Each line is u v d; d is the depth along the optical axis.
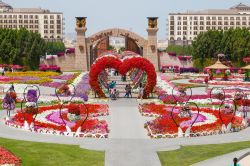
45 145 37.41
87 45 160.62
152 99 72.56
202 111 55.19
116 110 60.25
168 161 32.97
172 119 46.34
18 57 144.50
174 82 108.06
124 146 37.84
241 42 148.75
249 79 111.88
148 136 42.69
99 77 75.50
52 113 52.12
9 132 43.19
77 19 159.50
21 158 32.59
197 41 153.88
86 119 46.09
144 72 77.38
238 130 45.62
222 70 133.88
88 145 37.94
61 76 118.94
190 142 39.66
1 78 100.31
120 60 72.88
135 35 161.38
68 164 31.64
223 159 33.25
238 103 57.84
